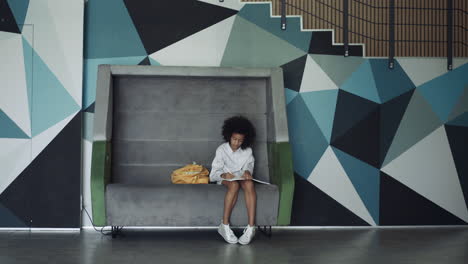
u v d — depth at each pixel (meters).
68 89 4.02
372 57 4.35
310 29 4.32
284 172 3.52
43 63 4.01
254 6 4.30
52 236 3.70
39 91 4.00
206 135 4.06
